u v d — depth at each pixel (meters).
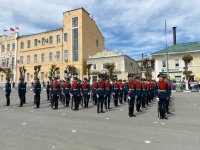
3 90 39.09
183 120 10.05
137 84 12.98
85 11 48.78
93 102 17.42
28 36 54.69
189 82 38.06
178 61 42.78
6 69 54.12
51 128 8.26
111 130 7.93
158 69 44.56
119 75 44.09
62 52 49.25
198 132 7.62
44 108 14.93
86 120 10.05
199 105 16.09
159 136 7.06
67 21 49.00
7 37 58.28
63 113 12.45
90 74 46.28
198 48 41.47
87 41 49.31
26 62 54.59
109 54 45.88
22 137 6.96
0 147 5.94
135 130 7.92
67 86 15.99
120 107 15.41
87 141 6.50
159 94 10.58
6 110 13.77
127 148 5.84
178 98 22.00
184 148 5.85
